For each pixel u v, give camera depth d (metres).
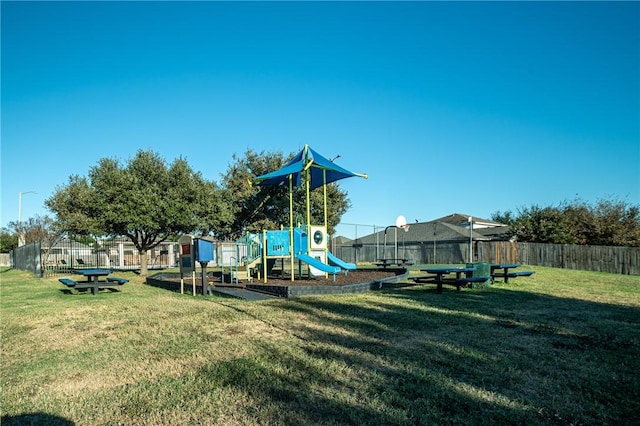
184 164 21.61
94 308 8.46
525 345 5.21
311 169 15.22
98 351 5.02
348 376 4.01
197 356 4.74
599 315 7.40
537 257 25.64
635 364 4.45
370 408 3.26
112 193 19.27
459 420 3.07
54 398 3.54
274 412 3.20
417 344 5.19
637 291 11.38
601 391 3.68
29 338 5.77
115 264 32.28
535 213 29.33
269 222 30.16
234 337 5.62
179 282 12.98
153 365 4.43
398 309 7.80
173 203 20.03
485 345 5.17
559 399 3.49
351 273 15.59
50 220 34.72
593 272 20.56
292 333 5.80
